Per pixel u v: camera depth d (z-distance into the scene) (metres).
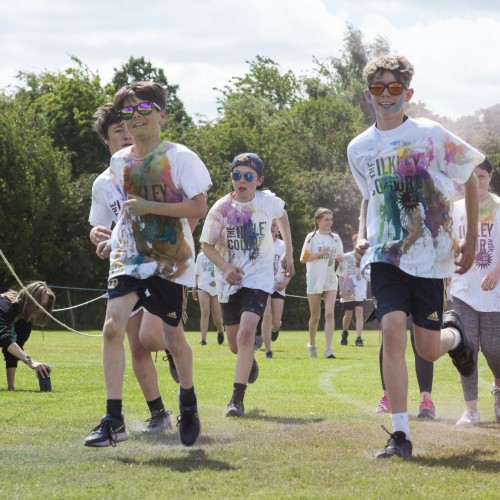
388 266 6.56
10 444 6.57
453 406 9.69
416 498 4.78
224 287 9.38
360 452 6.28
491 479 5.34
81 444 6.59
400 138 6.54
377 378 12.74
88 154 53.25
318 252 17.67
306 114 74.69
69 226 43.69
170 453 6.25
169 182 6.59
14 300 11.00
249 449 6.40
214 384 11.60
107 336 6.35
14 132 41.91
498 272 8.55
